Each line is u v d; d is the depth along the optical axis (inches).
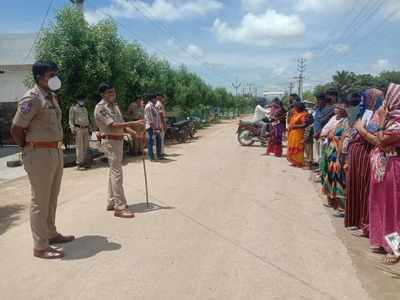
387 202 186.5
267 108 700.0
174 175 393.4
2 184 367.2
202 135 933.2
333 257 191.9
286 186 347.9
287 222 245.6
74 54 480.4
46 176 186.2
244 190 329.7
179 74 1188.5
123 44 544.4
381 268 180.1
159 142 502.6
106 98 252.7
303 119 442.9
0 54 933.8
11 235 221.5
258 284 163.3
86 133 435.5
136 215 255.1
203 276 169.8
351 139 226.4
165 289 158.4
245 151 595.2
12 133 183.0
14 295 154.3
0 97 902.4
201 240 211.9
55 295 154.0
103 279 166.7
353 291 158.4
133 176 388.2
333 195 267.9
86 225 235.1
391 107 181.6
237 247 202.8
